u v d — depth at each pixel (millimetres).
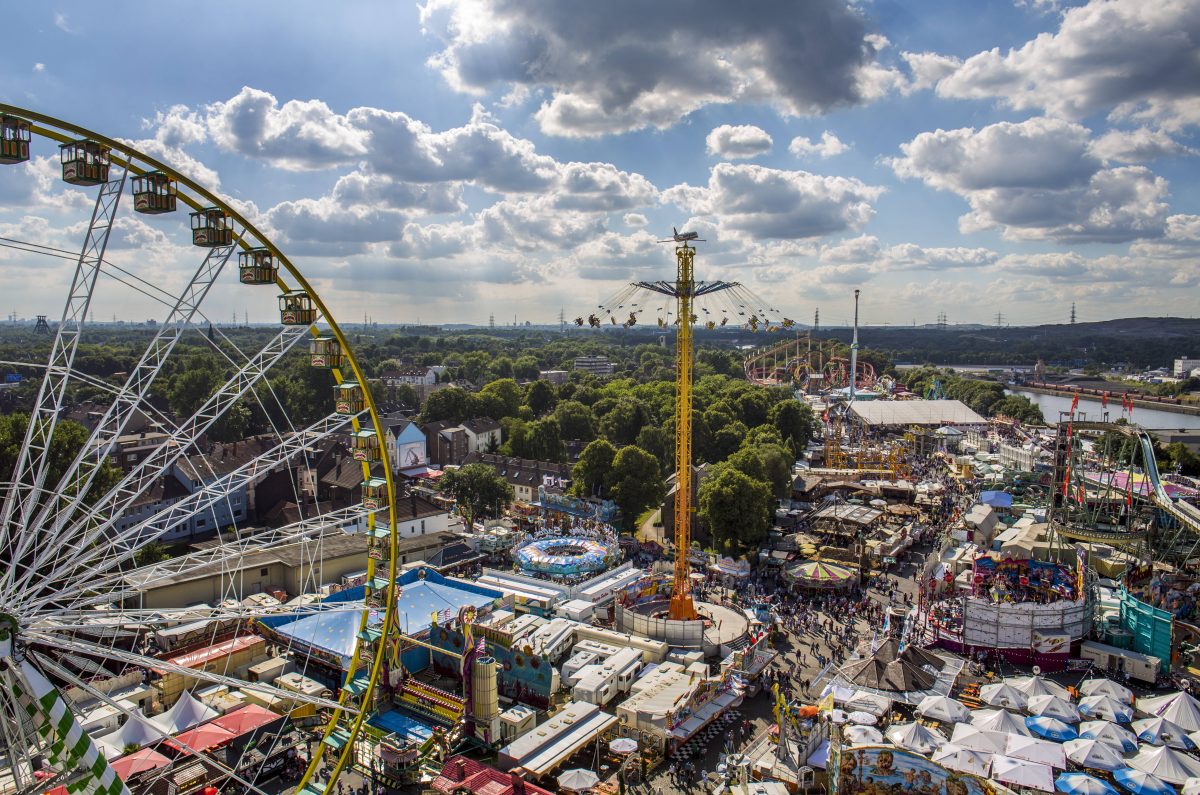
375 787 55688
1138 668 73562
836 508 128625
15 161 35125
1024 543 107625
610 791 52469
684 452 83562
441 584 88875
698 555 110625
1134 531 97938
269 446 144625
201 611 45531
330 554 92938
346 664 67375
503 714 63375
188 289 41750
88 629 43281
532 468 156125
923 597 87875
